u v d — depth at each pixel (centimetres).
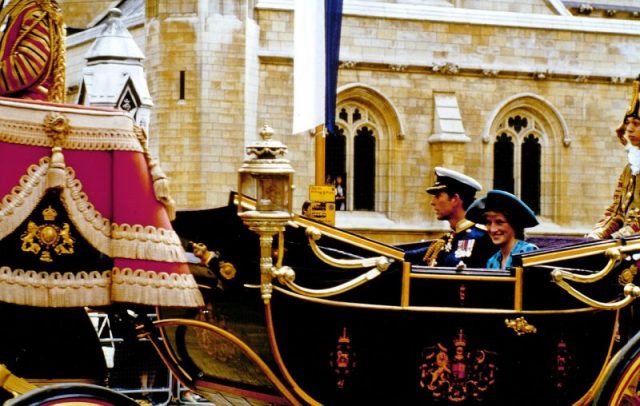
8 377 1150
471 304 1326
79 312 1223
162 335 1414
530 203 8294
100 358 1228
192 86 7338
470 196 1755
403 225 7906
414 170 7950
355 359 1289
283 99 7556
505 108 8138
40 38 1210
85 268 1150
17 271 1127
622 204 1656
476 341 1333
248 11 7481
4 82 1203
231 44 7375
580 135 8294
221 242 1272
